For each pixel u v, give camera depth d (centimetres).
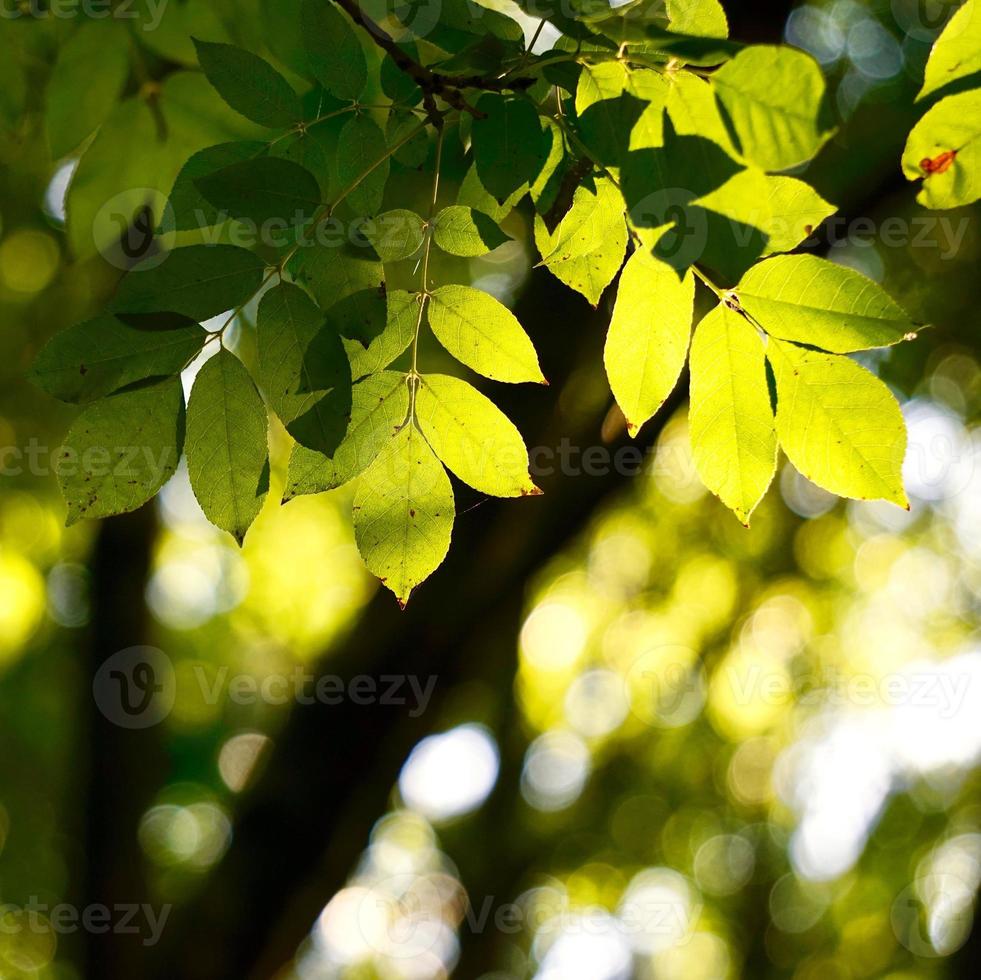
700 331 124
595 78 118
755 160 103
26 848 614
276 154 137
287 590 700
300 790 434
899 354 659
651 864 778
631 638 783
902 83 480
